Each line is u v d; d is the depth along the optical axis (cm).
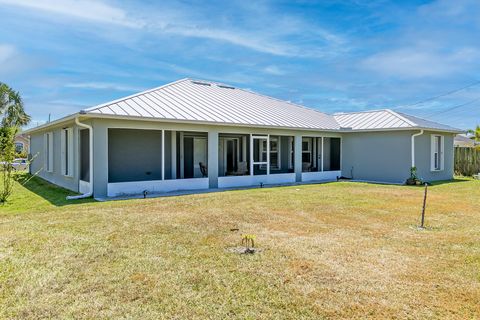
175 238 562
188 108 1345
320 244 534
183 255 478
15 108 3077
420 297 354
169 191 1195
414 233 609
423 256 480
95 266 436
